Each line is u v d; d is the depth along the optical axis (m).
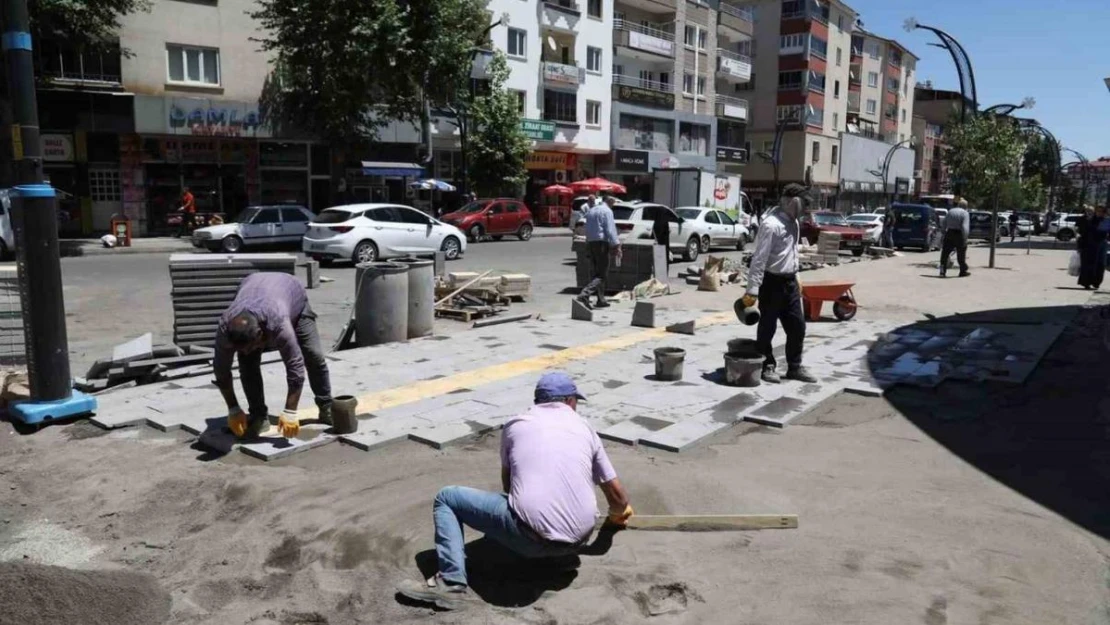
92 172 27.62
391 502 4.93
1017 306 13.89
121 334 10.80
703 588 3.91
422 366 8.56
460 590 3.86
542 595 3.86
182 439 6.13
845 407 7.14
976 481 5.32
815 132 62.31
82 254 22.70
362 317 9.95
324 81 27.89
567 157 44.62
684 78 51.84
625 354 9.31
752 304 7.68
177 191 29.34
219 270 8.75
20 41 6.05
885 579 3.97
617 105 46.34
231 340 5.31
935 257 26.80
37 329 6.43
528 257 23.50
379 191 35.03
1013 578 3.99
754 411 6.79
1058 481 5.31
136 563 4.37
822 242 22.66
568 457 3.91
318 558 4.28
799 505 4.89
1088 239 16.53
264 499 5.00
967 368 8.52
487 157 35.88
